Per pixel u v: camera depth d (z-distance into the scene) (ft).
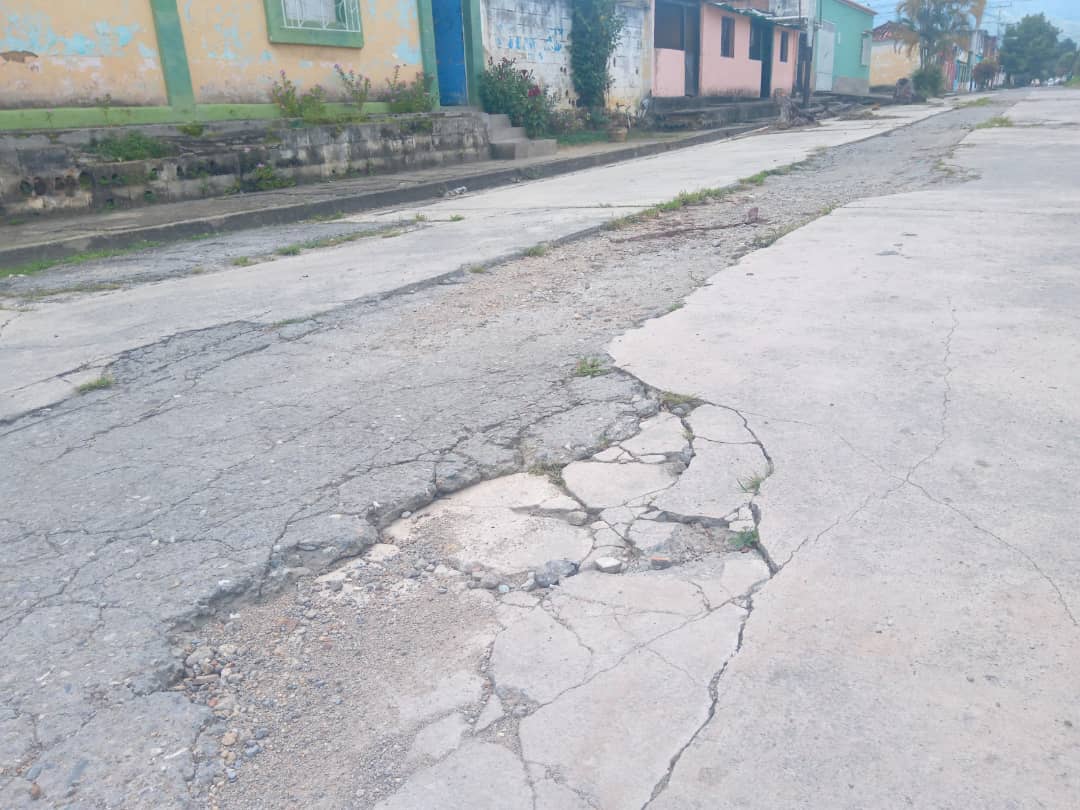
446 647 6.99
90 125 31.58
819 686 6.11
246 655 7.08
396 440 10.54
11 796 5.63
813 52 100.83
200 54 35.01
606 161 47.75
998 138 44.01
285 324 15.79
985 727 5.65
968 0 130.41
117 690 6.57
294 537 8.48
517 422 10.87
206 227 27.78
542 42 55.21
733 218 24.66
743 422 10.21
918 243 18.92
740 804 5.24
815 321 13.70
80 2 30.86
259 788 5.72
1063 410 9.88
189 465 10.18
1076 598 6.77
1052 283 14.99
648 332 13.88
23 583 7.97
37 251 23.95
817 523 8.01
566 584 7.66
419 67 45.39
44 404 12.46
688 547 8.01
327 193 33.65
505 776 5.62
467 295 17.35
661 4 69.10
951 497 8.26
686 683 6.26
